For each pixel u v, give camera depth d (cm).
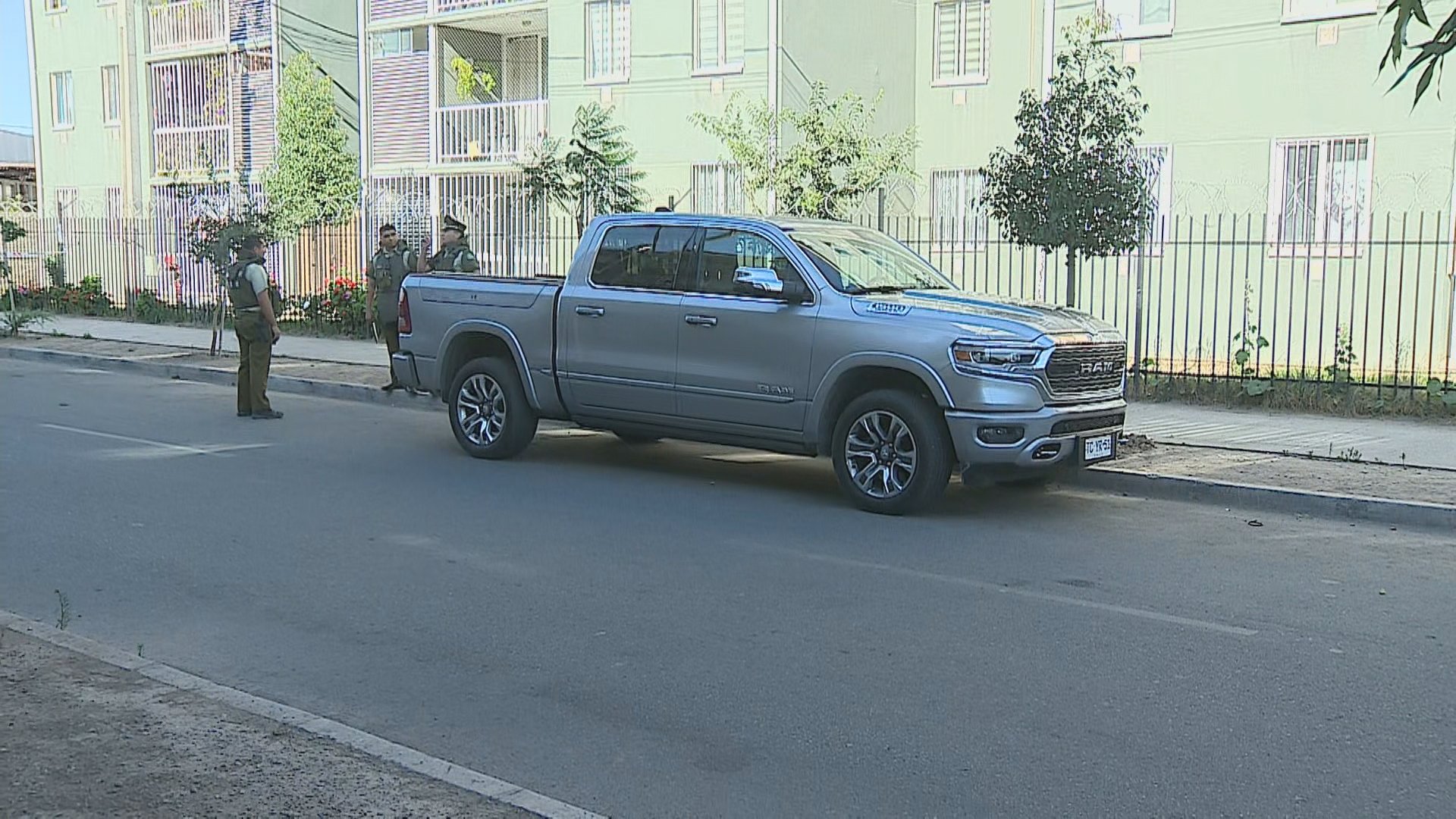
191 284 2811
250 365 1427
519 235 2330
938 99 2344
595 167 2122
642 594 723
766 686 573
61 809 412
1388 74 1780
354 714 538
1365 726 529
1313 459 1124
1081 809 449
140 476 1061
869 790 464
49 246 3195
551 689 570
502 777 475
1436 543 881
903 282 1027
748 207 2084
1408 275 1797
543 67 2942
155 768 446
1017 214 1373
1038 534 892
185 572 759
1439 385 1370
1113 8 1988
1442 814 445
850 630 657
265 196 2923
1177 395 1494
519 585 740
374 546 829
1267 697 563
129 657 564
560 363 1101
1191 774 479
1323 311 1569
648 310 1045
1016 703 554
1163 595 732
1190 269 1622
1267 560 824
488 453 1161
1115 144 1385
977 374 898
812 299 972
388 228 1603
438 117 2892
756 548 835
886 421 943
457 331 1170
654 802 454
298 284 2669
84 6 3597
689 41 2347
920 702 554
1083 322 966
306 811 414
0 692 517
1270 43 1869
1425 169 1766
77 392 1661
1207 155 1936
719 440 1039
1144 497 1041
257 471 1095
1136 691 570
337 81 3238
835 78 2272
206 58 3369
